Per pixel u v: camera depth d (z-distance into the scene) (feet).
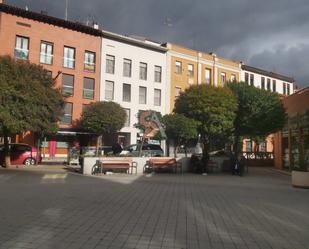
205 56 168.55
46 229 23.73
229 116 76.89
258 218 29.76
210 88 76.69
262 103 84.38
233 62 180.34
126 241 21.66
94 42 133.90
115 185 49.06
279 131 95.14
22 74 70.85
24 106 68.08
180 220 27.99
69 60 128.57
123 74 140.56
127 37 141.28
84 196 38.04
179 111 80.38
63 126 124.57
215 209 33.22
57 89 78.74
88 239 21.75
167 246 20.98
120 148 99.71
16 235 22.12
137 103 143.64
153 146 101.71
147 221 27.20
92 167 65.77
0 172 62.28
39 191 40.91
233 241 22.61
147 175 66.74
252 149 170.81
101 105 116.26
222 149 116.57
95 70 133.69
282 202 38.50
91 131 120.67
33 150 85.10
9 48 116.47
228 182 59.26
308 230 25.98
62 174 62.64
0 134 77.51
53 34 125.08
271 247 21.59
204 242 22.15
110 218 27.78
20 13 118.42
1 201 33.81
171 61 155.63
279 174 80.43
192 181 58.80
